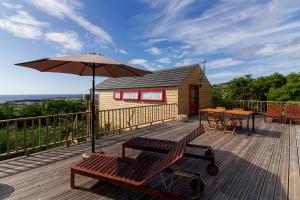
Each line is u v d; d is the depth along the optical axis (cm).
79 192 290
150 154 468
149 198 276
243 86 1664
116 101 1455
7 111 1477
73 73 464
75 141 595
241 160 423
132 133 713
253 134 674
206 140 595
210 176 344
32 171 368
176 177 339
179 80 1123
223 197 277
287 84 1500
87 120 620
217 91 1720
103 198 274
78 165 307
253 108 1248
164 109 1163
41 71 411
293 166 390
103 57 360
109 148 521
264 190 297
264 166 390
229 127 781
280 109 911
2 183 317
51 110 1745
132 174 275
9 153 438
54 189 298
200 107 1298
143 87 1257
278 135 661
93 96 414
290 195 283
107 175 274
